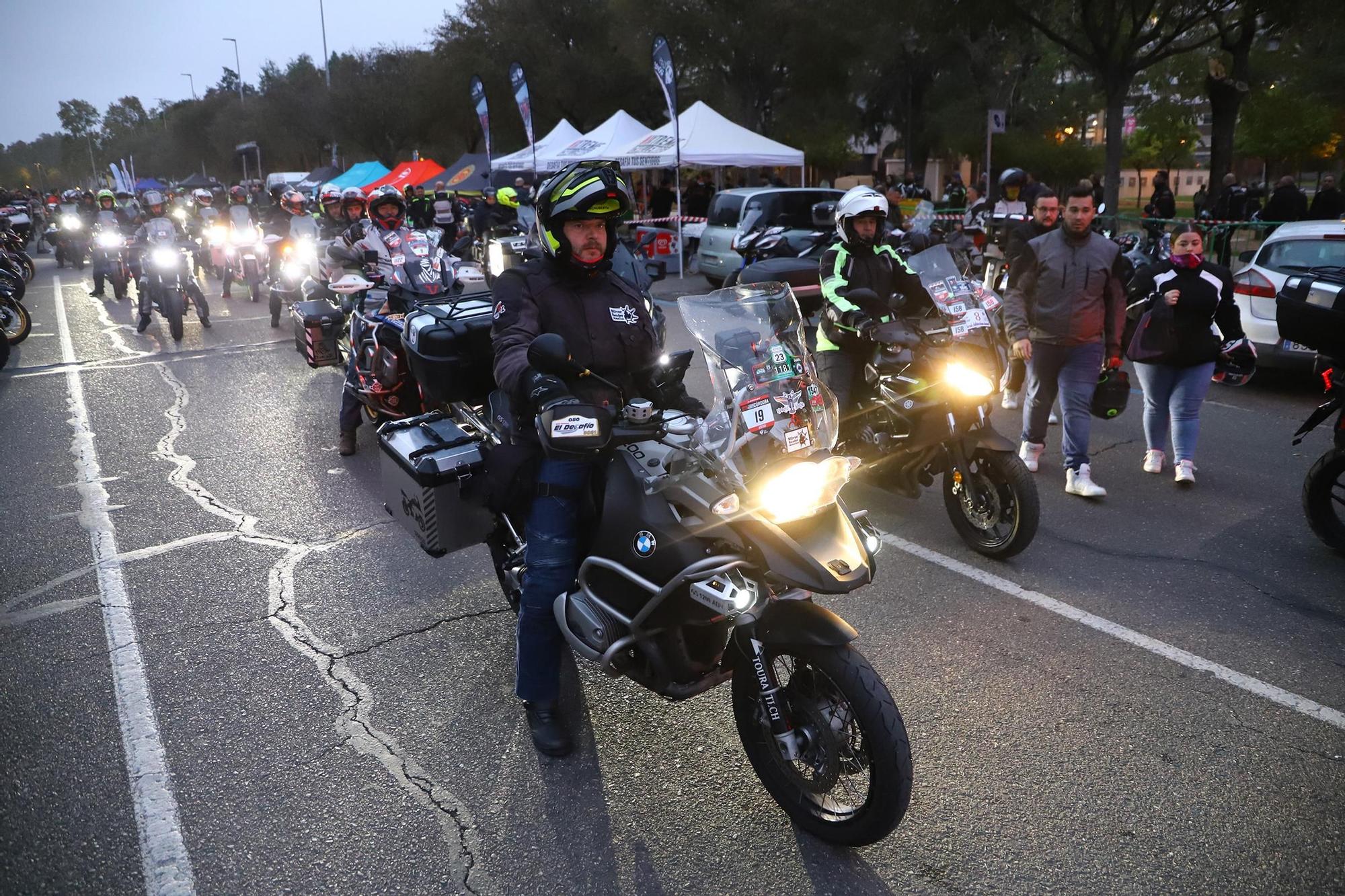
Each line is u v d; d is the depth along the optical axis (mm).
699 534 2674
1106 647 4035
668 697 2977
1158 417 6090
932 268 5086
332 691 3789
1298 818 2975
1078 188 5352
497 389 3889
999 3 20016
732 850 2887
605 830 2984
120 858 2883
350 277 6773
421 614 4418
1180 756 3291
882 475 5215
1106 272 5484
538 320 3031
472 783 3223
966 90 40125
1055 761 3273
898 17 22047
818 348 5309
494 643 4156
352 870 2826
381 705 3689
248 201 17781
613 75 36938
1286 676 3795
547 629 3232
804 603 2742
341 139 54031
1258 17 22625
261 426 7633
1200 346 5727
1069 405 5688
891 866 2801
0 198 30859
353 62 53625
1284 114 39219
